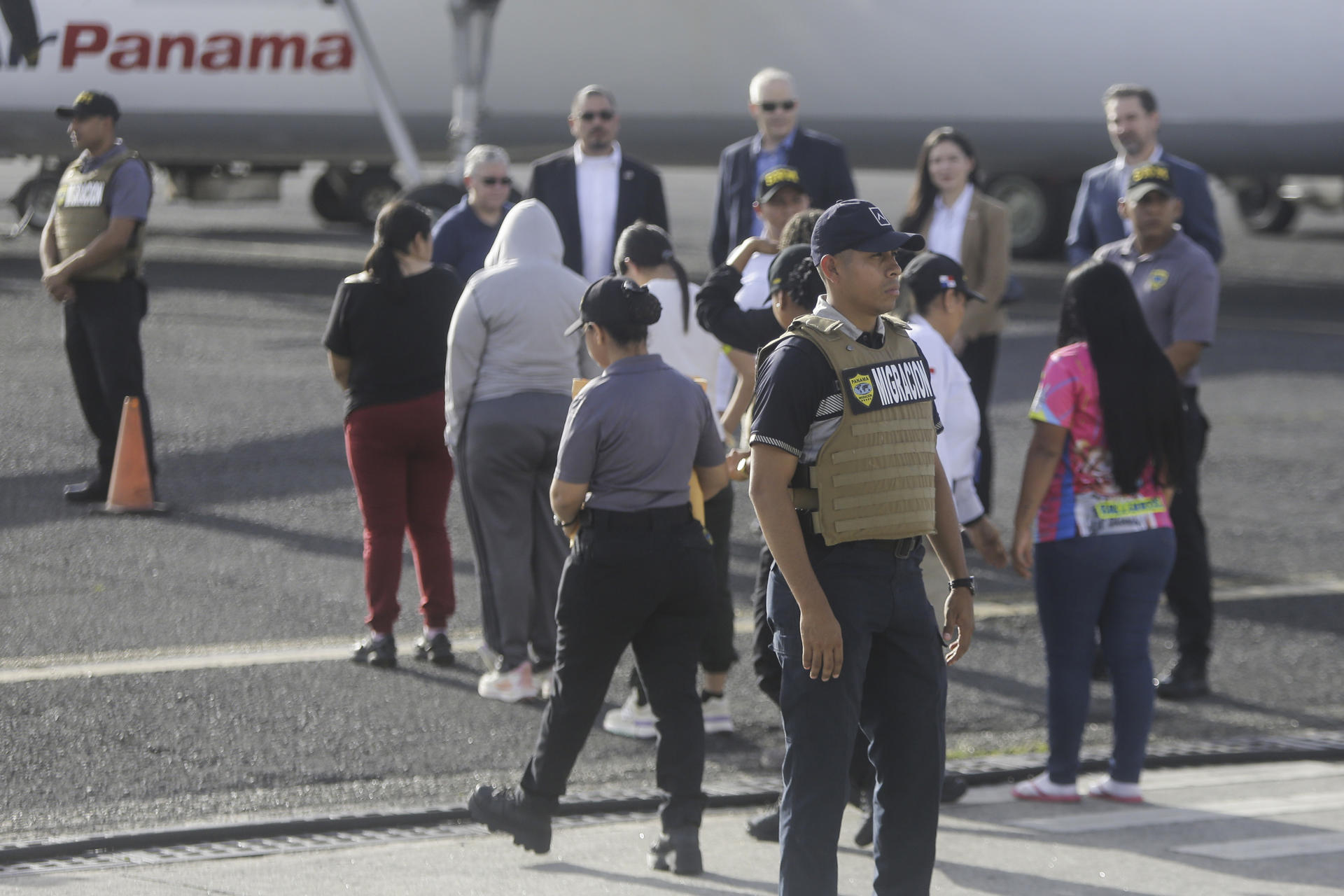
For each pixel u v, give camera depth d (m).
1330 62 61.22
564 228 30.41
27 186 74.50
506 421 20.59
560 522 16.19
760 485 12.86
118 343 30.42
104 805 17.34
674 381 16.11
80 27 69.06
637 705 20.53
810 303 15.95
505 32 67.31
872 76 66.06
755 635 17.64
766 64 66.31
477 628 24.73
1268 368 51.06
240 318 55.78
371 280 21.81
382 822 17.27
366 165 85.38
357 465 22.22
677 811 15.99
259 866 15.88
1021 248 78.31
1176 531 22.66
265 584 26.41
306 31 68.50
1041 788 18.55
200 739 19.45
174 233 83.81
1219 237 25.94
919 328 16.98
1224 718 21.98
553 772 16.00
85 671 21.67
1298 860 16.67
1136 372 17.52
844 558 13.07
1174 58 62.97
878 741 13.71
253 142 71.00
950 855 16.77
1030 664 23.91
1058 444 17.70
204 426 38.72
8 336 50.28
